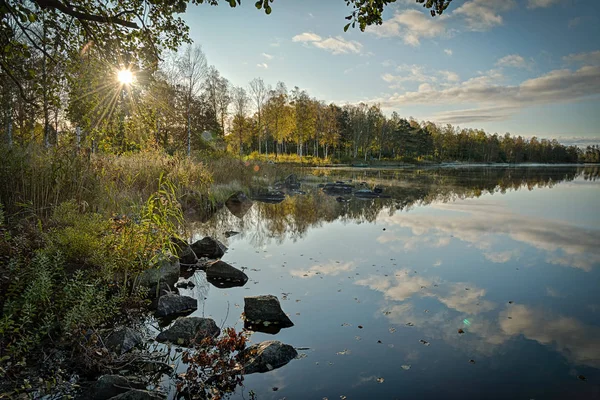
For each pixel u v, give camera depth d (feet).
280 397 11.02
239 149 155.02
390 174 134.41
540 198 66.80
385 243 31.63
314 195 67.10
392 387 11.66
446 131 309.22
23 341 11.17
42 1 14.71
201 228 36.24
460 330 15.74
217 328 15.03
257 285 20.77
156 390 11.07
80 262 17.81
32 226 19.31
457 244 31.60
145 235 19.98
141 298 17.10
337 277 22.39
